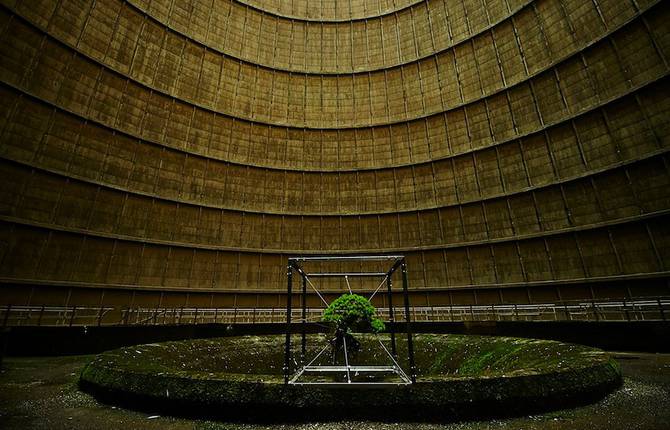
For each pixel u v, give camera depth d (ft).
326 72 90.74
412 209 80.89
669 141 50.26
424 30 85.25
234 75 82.48
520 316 64.18
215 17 80.59
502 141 71.00
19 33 52.80
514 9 70.28
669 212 49.24
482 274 71.31
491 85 74.02
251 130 83.46
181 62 74.64
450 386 16.16
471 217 74.54
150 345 29.99
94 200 60.80
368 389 16.17
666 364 30.35
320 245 83.97
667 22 50.52
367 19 91.76
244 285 77.51
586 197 59.36
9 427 16.08
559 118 63.46
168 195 70.90
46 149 55.31
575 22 61.36
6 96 51.34
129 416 17.31
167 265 69.26
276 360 34.14
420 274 78.07
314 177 87.04
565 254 61.26
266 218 82.38
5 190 50.78
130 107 66.69
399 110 86.53
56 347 41.91
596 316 48.47
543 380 17.29
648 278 50.93
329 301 80.89
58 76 57.16
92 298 58.65
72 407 18.89
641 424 15.43
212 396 16.56
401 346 35.70
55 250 55.36
